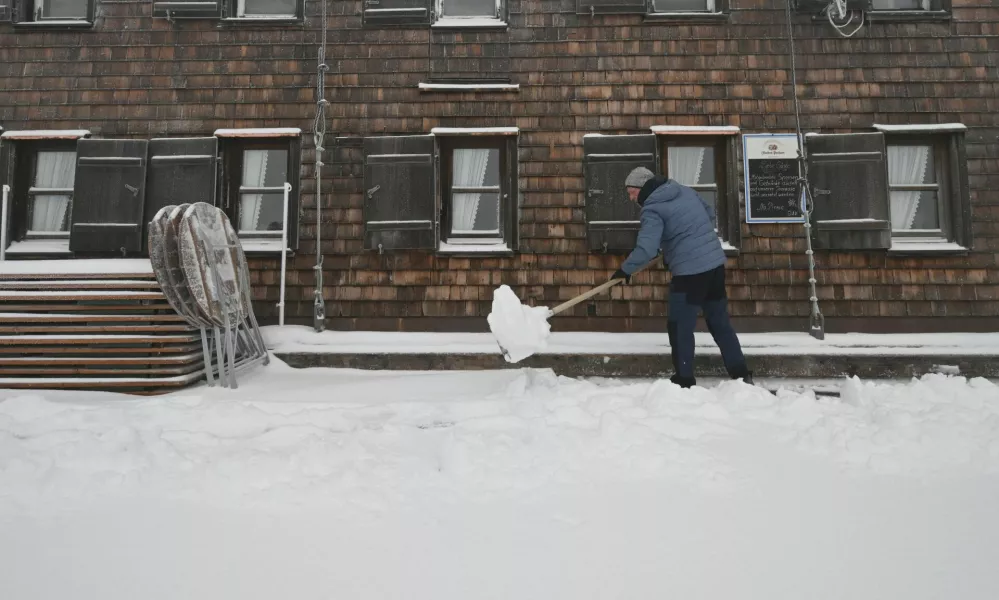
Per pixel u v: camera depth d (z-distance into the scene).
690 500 2.04
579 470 2.30
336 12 5.62
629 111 5.48
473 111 5.51
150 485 2.13
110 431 2.54
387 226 5.34
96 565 1.61
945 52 5.48
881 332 5.23
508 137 5.50
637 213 5.30
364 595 1.47
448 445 2.39
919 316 5.25
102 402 3.59
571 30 5.56
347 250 5.41
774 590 1.49
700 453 2.42
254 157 5.69
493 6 5.77
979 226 5.30
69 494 2.06
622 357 4.82
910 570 1.58
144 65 5.59
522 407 3.13
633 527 1.84
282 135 5.47
